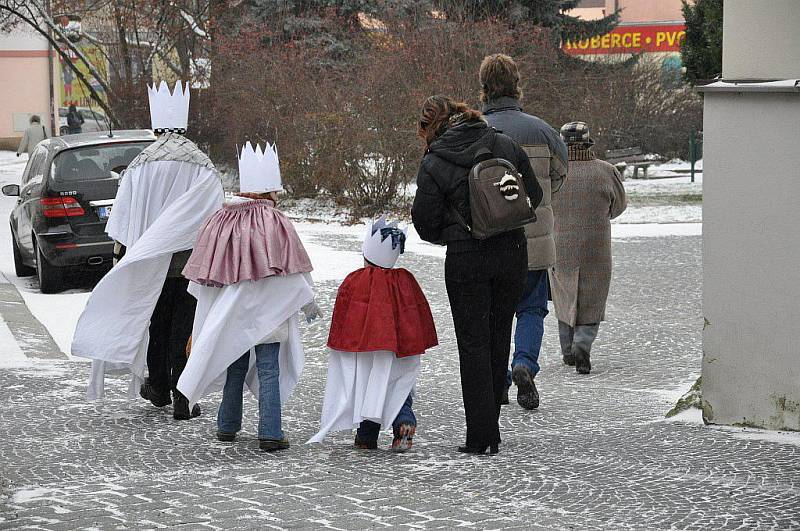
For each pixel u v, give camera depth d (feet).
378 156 244.63
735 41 70.74
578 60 334.03
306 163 258.98
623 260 182.60
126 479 63.21
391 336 67.31
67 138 154.92
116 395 91.15
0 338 115.96
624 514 53.52
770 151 69.77
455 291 67.41
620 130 345.51
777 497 56.24
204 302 73.05
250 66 270.46
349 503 56.34
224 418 73.82
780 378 71.26
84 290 152.35
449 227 67.05
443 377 99.55
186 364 74.59
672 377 99.30
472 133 67.26
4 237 210.59
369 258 68.90
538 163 80.79
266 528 51.55
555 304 102.53
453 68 254.27
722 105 70.79
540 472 62.75
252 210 71.97
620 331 123.65
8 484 61.62
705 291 72.95
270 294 71.31
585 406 85.40
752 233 70.95
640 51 360.48
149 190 81.82
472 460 66.49
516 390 92.73
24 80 498.69
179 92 83.05
